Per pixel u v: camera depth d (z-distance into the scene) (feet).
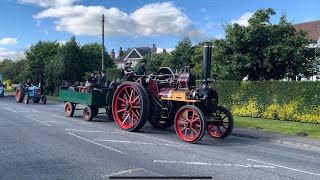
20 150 28.40
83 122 48.06
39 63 140.05
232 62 62.75
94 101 48.75
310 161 28.48
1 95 116.47
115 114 43.16
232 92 63.52
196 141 34.40
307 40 64.23
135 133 39.91
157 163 25.31
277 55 61.31
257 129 45.80
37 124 44.24
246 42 62.34
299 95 53.67
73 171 22.56
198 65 90.43
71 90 54.90
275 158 29.09
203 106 36.76
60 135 36.06
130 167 23.93
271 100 57.31
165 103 40.32
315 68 65.77
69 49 122.42
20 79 153.38
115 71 119.14
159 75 41.50
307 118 52.42
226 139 38.75
